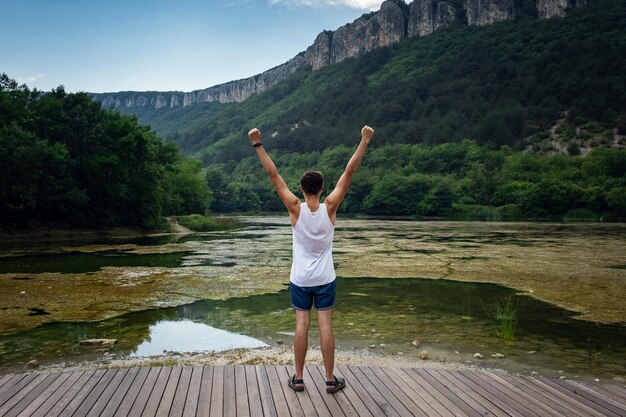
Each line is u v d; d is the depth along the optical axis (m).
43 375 5.32
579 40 168.50
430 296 12.74
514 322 10.00
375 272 17.03
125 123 40.47
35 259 21.34
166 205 56.09
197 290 13.59
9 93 37.50
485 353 7.84
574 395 4.94
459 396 4.82
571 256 22.08
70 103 39.38
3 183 32.12
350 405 4.51
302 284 4.59
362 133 4.65
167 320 10.16
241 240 33.62
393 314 10.70
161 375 5.32
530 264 19.14
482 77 176.38
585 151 118.31
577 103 139.25
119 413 4.30
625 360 7.46
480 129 141.88
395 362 7.35
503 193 94.44
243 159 189.25
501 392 4.98
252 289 13.77
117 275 16.36
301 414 4.30
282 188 4.64
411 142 158.50
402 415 4.31
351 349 8.07
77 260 20.92
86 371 5.46
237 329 9.43
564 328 9.48
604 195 80.56
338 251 24.64
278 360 7.51
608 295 12.90
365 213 108.56
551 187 83.81
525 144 131.62
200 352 7.94
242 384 5.04
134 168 42.44
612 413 4.47
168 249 26.34
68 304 11.73
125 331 9.27
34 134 34.78
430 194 97.75
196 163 81.62
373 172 127.31
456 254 23.05
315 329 9.41
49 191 35.06
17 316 10.52
